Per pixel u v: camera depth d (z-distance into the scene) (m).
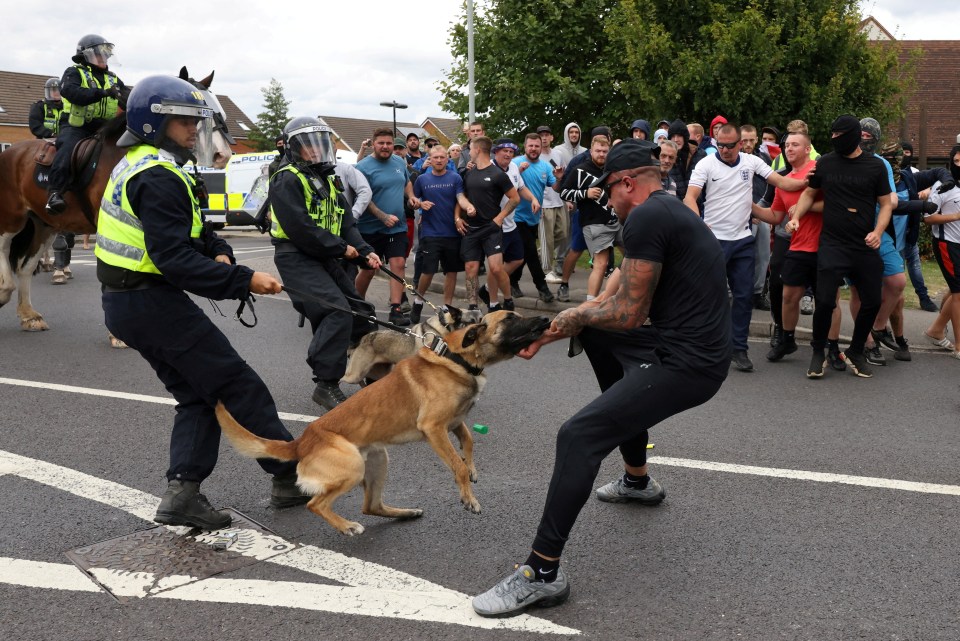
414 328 5.89
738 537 3.76
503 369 7.08
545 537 3.12
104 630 3.03
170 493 3.78
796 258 6.86
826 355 7.10
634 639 2.93
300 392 6.30
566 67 20.27
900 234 8.48
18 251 8.49
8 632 3.01
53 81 9.16
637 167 3.39
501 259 8.98
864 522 3.90
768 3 13.18
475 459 4.86
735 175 6.84
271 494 4.24
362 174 8.56
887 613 3.07
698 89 12.85
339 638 2.96
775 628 2.97
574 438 3.18
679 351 3.27
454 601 3.22
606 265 8.43
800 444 5.05
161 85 3.65
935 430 5.30
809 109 12.78
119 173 3.67
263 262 13.63
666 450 4.96
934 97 27.17
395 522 4.01
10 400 6.04
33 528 3.91
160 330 3.70
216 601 3.22
